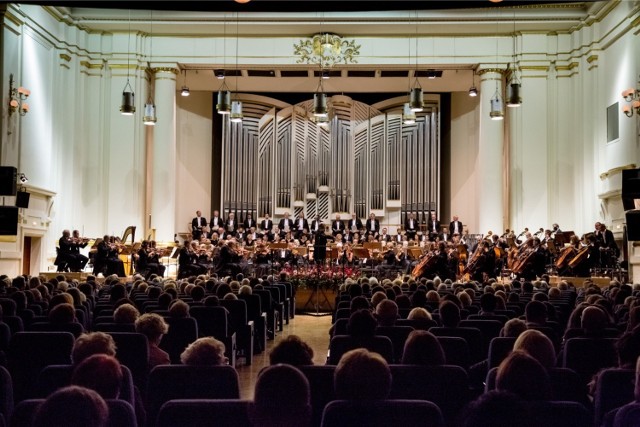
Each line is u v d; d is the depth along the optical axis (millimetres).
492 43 22078
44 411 2404
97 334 4270
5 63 17484
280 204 26719
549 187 21953
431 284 11758
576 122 21469
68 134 21266
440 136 26828
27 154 18781
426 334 4398
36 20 19203
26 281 11773
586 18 21031
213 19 21469
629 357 4344
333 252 19984
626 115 18203
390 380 3078
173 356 6859
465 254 19609
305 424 2773
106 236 18328
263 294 11711
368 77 24078
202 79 24641
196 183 26625
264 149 26703
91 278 12453
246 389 7910
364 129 26781
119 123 22031
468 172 25875
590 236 16922
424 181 26328
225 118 26469
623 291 9664
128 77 22016
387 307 6469
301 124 26812
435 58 22078
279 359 4223
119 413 3150
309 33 22109
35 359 5391
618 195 18688
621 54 19031
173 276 22188
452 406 4168
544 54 21875
